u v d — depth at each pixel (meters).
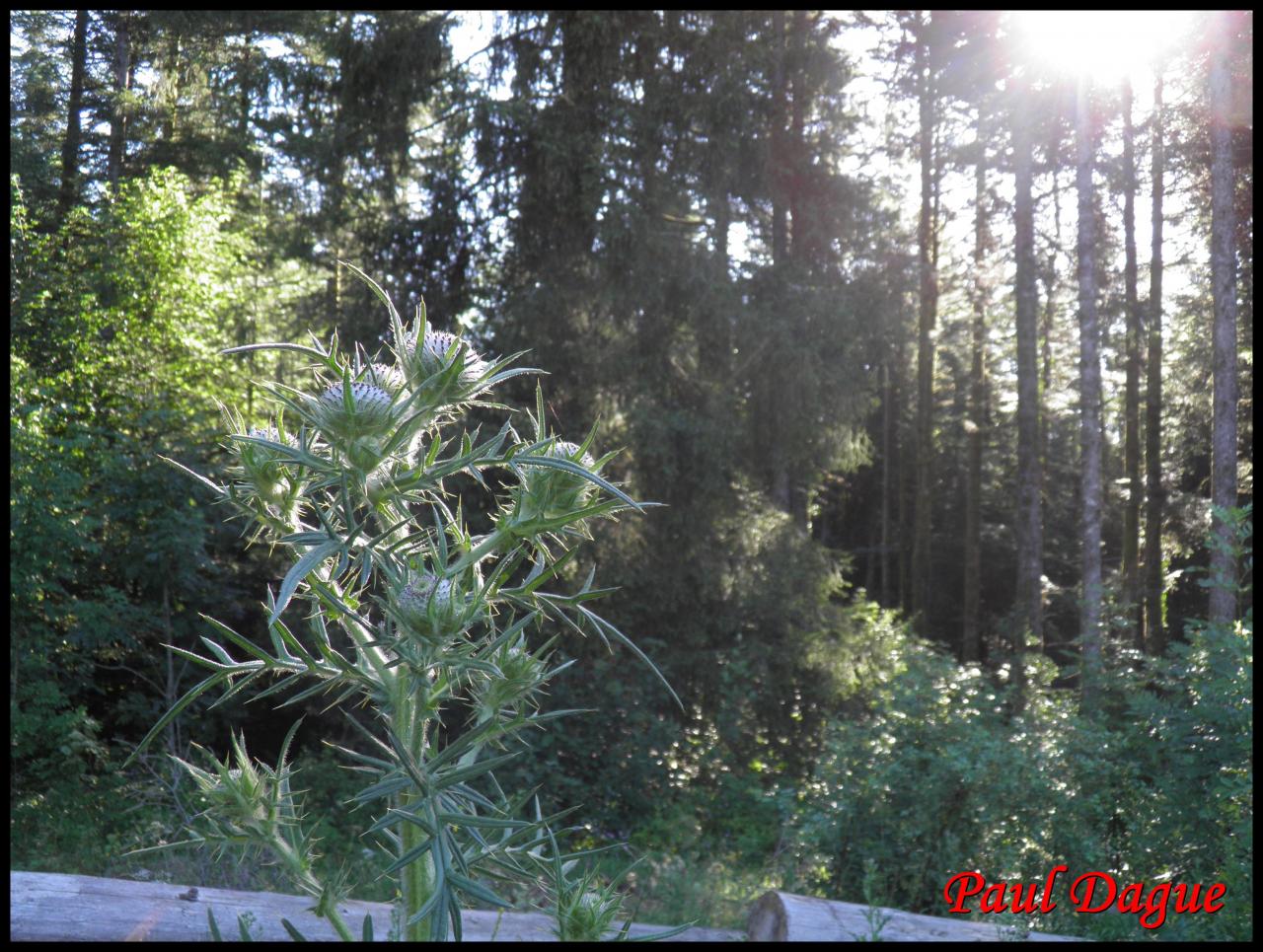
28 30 13.09
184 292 10.62
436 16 10.45
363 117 10.69
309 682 8.86
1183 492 18.66
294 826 1.27
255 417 9.40
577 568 9.47
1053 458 25.12
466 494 8.70
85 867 5.75
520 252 10.41
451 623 1.13
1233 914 4.78
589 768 9.09
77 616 7.62
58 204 12.46
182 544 7.78
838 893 5.94
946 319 23.23
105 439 8.56
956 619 23.72
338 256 11.19
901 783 6.06
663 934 1.21
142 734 8.43
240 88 13.66
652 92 10.71
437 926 1.08
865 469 27.05
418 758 1.17
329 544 1.13
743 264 11.29
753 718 10.25
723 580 10.33
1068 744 6.04
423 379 1.23
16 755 7.16
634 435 9.71
